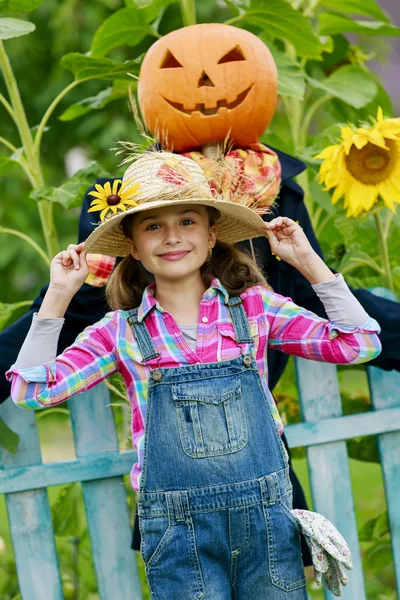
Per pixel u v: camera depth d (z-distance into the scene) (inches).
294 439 156.7
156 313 123.5
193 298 126.3
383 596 199.9
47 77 356.8
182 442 116.1
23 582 147.9
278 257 131.5
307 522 120.4
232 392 117.7
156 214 121.3
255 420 118.7
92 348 122.4
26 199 362.0
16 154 178.7
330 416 159.0
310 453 158.2
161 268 122.0
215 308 124.3
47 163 368.8
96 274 143.6
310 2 193.9
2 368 136.6
